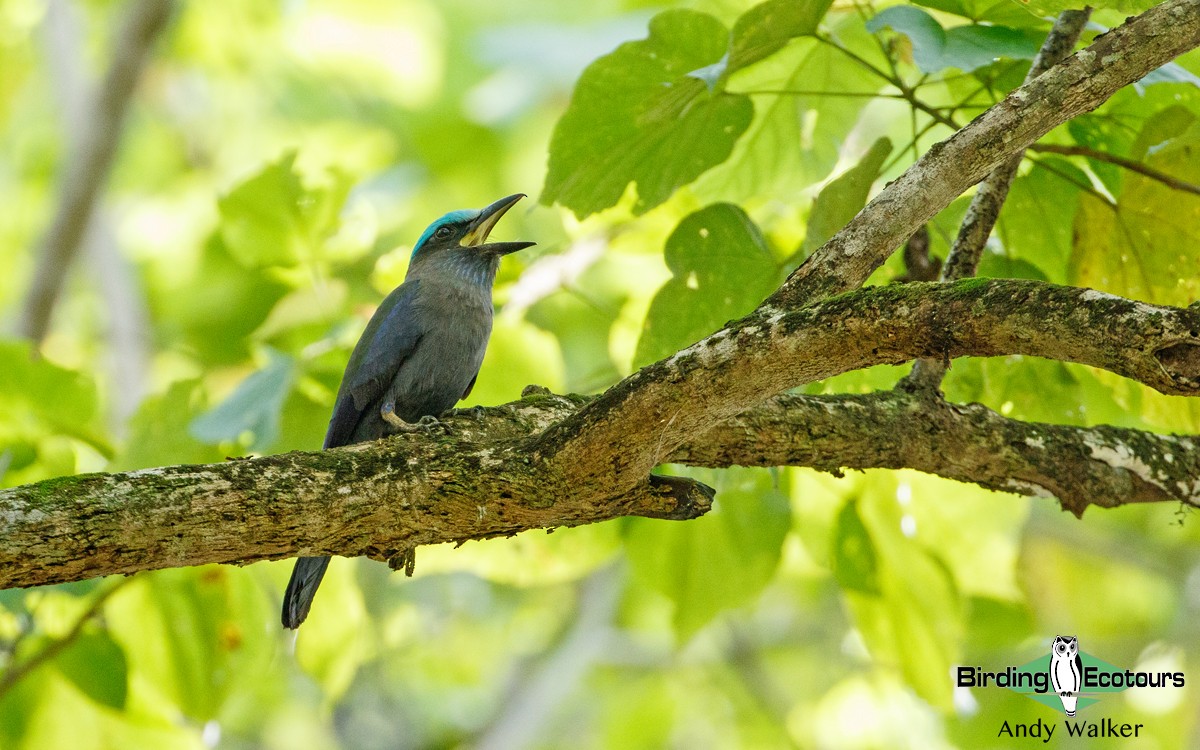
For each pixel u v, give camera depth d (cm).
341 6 1911
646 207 837
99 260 1666
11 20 1903
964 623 1004
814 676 1759
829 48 855
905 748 1461
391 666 1892
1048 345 468
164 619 984
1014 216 832
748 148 901
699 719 1792
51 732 985
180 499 520
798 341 518
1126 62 557
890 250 569
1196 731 1422
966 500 980
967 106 762
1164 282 779
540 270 1030
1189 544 1512
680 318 810
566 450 562
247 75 1988
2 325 1714
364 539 566
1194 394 446
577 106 797
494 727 1695
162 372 1673
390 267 1082
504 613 1825
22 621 899
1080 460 686
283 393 927
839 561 991
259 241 1015
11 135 2066
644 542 1023
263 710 1741
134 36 1611
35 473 918
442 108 2011
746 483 935
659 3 1728
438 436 588
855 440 656
